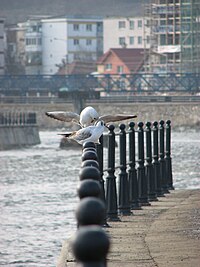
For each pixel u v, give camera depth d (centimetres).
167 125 2553
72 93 13012
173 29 17300
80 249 554
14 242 2247
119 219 1755
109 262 1255
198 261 1248
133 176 2014
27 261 1938
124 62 18725
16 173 5975
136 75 14362
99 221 590
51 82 14825
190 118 14562
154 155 2325
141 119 14712
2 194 4075
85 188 716
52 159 7938
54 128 15062
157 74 14262
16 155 8762
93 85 14512
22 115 11012
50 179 5297
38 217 2886
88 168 842
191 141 10425
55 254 2047
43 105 15050
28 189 4422
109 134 1798
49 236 2362
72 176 5578
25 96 15262
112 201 1758
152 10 17600
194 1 16500
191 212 1853
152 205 2066
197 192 2400
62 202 3531
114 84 14412
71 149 9606
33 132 10738
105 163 4916
